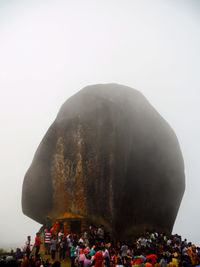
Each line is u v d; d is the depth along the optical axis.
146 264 10.02
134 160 27.22
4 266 8.12
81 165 24.52
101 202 23.42
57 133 26.31
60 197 24.81
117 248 16.20
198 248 16.91
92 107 26.33
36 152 27.14
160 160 29.14
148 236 21.89
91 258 12.41
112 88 29.23
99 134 24.95
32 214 26.55
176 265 12.71
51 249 16.88
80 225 22.89
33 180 26.28
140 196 26.83
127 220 25.20
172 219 29.05
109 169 23.88
